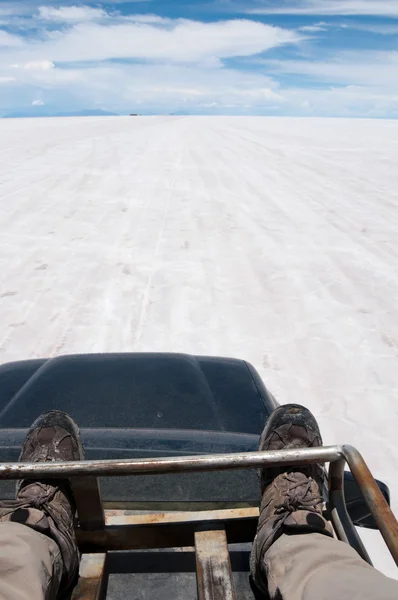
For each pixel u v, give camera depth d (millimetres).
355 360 4012
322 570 1180
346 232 7109
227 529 1522
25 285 5230
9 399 2191
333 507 1423
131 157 13797
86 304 4852
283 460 1248
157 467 1232
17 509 1359
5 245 6367
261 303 4938
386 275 5602
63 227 7164
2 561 1168
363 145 17688
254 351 4129
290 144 17906
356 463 1210
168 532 1495
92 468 1230
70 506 1429
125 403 2125
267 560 1285
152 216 7801
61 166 12117
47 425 1613
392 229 7281
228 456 1251
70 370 2357
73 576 1388
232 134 22188
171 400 2145
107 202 8602
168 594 1454
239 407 2125
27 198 8758
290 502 1368
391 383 3727
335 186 10266
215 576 1355
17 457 1823
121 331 4379
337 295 5109
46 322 4512
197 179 10727
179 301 4957
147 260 5965
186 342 4230
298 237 6855
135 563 1531
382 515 1070
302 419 1683
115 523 1500
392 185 10438
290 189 9906
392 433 3211
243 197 9133
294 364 3961
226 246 6480
